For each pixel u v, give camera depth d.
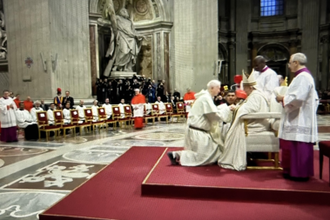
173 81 18.75
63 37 13.39
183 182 4.04
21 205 4.08
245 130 4.56
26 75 13.55
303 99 3.80
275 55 27.52
